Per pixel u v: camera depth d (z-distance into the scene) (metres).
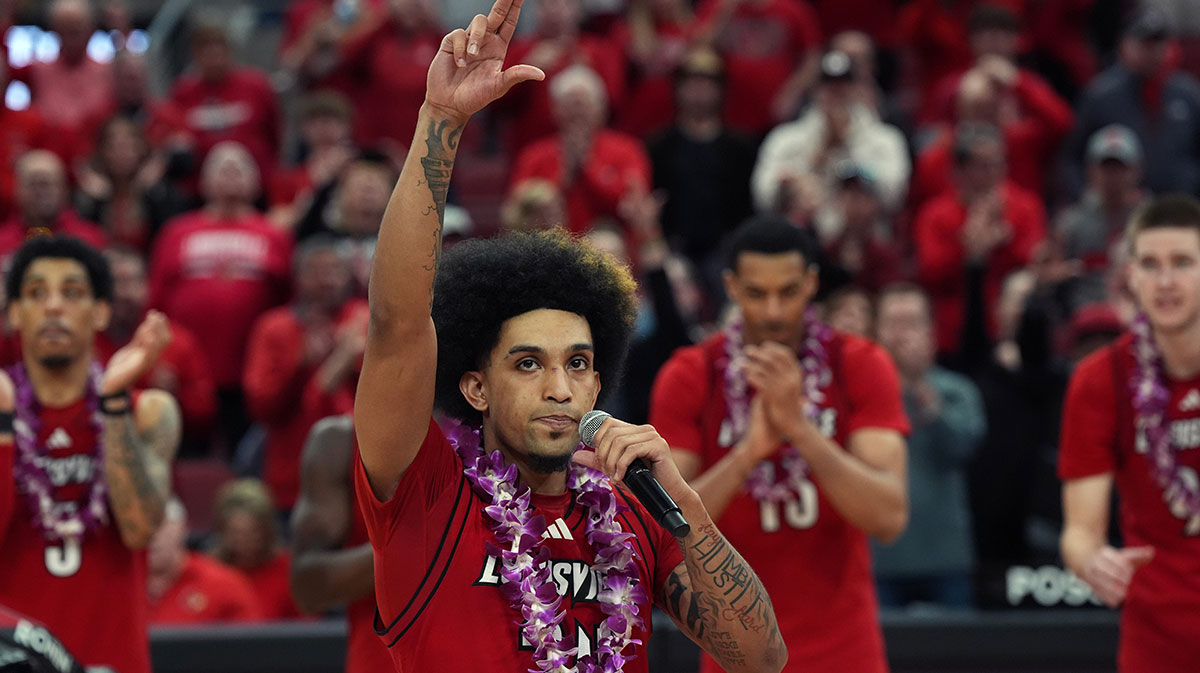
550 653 4.45
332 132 16.08
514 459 4.72
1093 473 7.67
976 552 11.45
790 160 15.20
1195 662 7.34
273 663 9.93
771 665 4.88
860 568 7.48
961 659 10.01
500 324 4.61
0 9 19.03
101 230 15.82
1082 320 11.68
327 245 12.62
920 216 14.35
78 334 7.68
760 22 17.47
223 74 17.56
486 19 4.42
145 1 22.31
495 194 17.50
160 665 9.90
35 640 4.69
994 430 11.51
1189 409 7.45
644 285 12.39
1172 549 7.44
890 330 10.88
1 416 7.47
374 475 4.50
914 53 18.28
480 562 4.55
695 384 7.62
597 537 4.68
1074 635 10.00
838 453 6.96
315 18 18.95
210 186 14.77
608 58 17.27
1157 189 16.08
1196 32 20.52
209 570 10.81
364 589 6.64
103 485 7.63
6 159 16.39
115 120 15.96
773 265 7.39
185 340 13.64
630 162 14.91
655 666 9.83
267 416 12.42
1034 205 14.43
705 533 4.68
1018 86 16.56
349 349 12.07
